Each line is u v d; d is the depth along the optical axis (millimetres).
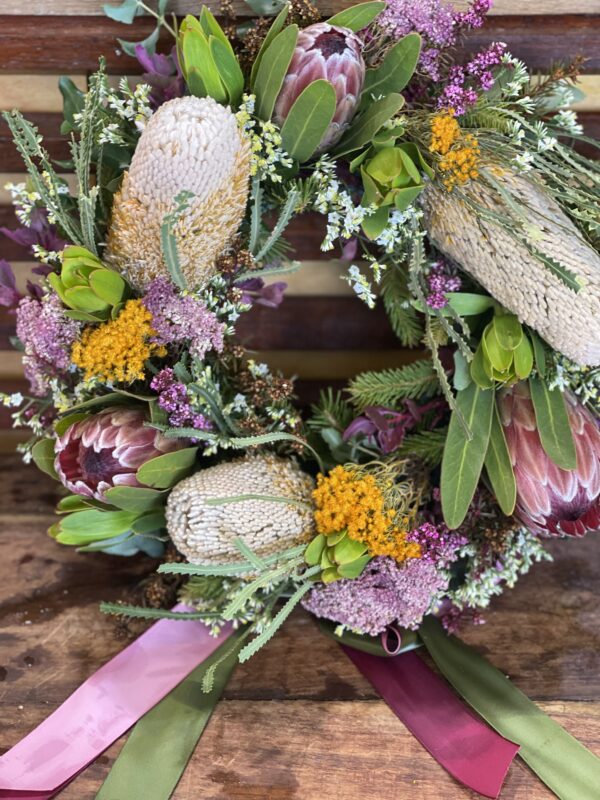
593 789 747
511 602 894
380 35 727
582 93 799
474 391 769
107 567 936
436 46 740
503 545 810
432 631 864
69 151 894
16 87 867
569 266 675
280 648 857
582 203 695
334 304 1026
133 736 787
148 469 716
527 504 758
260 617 826
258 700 815
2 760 767
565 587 908
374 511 747
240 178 664
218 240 692
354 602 785
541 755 769
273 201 783
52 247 779
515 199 687
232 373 854
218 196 651
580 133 820
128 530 822
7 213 957
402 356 1085
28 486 1030
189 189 630
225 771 768
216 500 704
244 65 741
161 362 786
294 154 713
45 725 793
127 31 806
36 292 821
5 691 823
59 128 885
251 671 838
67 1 792
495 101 735
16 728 798
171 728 790
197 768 770
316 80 648
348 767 771
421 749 780
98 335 700
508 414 771
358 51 681
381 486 767
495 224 673
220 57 677
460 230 704
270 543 754
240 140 656
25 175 920
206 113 625
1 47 809
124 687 823
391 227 744
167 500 766
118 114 748
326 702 814
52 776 759
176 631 865
